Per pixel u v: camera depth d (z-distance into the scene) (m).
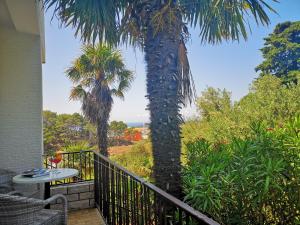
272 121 7.53
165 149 3.29
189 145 4.12
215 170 3.12
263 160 3.09
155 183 3.31
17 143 4.43
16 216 2.17
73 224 3.72
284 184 3.15
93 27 3.56
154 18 3.17
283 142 3.29
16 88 4.46
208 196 2.94
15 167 4.39
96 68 9.61
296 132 3.35
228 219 3.13
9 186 3.58
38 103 4.55
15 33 4.46
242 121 7.90
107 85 9.73
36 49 4.57
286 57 13.22
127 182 2.57
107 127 9.84
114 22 3.53
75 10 3.34
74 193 4.30
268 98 8.23
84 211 4.21
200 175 3.32
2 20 4.22
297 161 3.14
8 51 4.43
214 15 3.54
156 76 3.32
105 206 3.57
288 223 3.12
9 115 4.41
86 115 9.94
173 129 3.32
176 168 3.31
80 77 9.75
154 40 3.31
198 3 3.33
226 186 3.10
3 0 3.51
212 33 3.84
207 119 9.01
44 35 5.30
